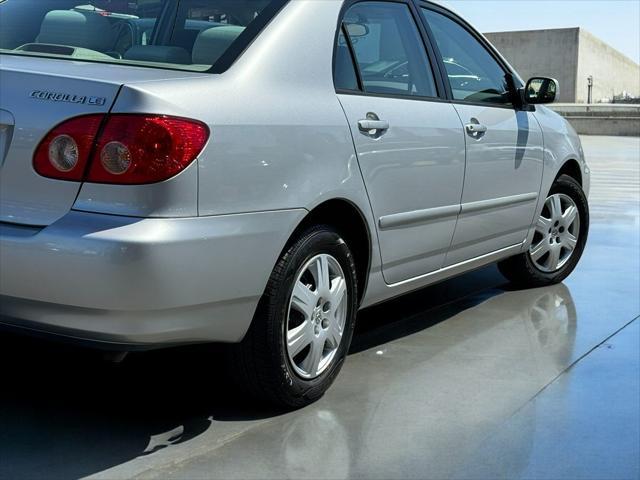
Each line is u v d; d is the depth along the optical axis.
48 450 2.91
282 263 3.11
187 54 3.18
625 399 3.55
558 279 5.57
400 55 3.94
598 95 51.00
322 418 3.28
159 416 3.23
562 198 5.48
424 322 4.65
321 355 3.40
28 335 2.82
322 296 3.33
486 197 4.44
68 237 2.62
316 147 3.18
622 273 6.02
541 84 4.93
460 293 5.33
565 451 3.04
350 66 3.54
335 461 2.91
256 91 3.02
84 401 3.34
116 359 2.84
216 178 2.78
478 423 3.27
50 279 2.65
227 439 3.05
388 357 4.03
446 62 4.30
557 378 3.79
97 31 3.45
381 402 3.46
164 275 2.64
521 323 4.67
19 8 3.65
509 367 3.93
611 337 4.44
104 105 2.68
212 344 3.98
